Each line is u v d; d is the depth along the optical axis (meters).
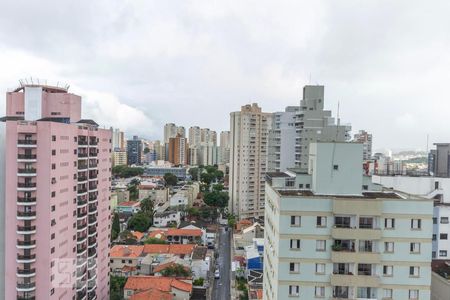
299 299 46.28
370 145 196.75
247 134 199.12
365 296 45.75
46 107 85.19
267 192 58.81
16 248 71.19
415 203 45.91
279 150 138.75
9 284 72.00
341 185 49.94
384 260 46.00
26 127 70.00
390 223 46.22
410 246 46.03
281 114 136.75
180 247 137.38
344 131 123.44
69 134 79.12
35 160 70.94
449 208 73.81
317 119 125.50
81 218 84.88
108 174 102.88
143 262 123.81
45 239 71.75
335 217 46.47
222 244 166.62
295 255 46.31
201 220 198.75
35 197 71.38
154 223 184.00
